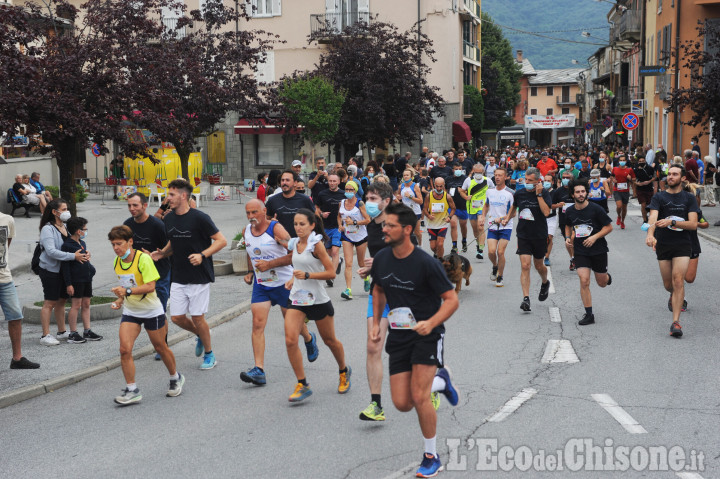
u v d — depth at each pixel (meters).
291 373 8.98
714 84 24.33
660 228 10.59
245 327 11.64
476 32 63.59
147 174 33.00
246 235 8.55
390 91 36.66
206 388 8.50
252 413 7.57
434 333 6.02
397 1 47.69
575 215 11.09
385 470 6.04
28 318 11.99
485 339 10.30
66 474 6.19
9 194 26.81
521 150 52.00
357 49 36.53
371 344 7.07
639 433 6.68
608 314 11.74
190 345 10.59
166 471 6.16
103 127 12.42
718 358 9.07
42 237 10.42
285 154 46.44
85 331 10.78
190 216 8.88
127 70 14.37
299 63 46.62
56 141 12.63
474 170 17.33
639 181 23.22
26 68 11.54
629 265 16.38
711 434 6.61
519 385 8.19
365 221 12.93
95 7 13.82
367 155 46.69
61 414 7.81
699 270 15.69
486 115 83.75
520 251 12.01
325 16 45.69
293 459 6.31
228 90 20.44
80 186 32.28
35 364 9.38
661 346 9.70
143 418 7.55
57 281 10.52
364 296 13.60
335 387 8.37
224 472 6.09
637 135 49.00
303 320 7.95
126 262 7.93
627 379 8.30
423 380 5.92
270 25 46.66
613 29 61.56
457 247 19.23
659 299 12.79
